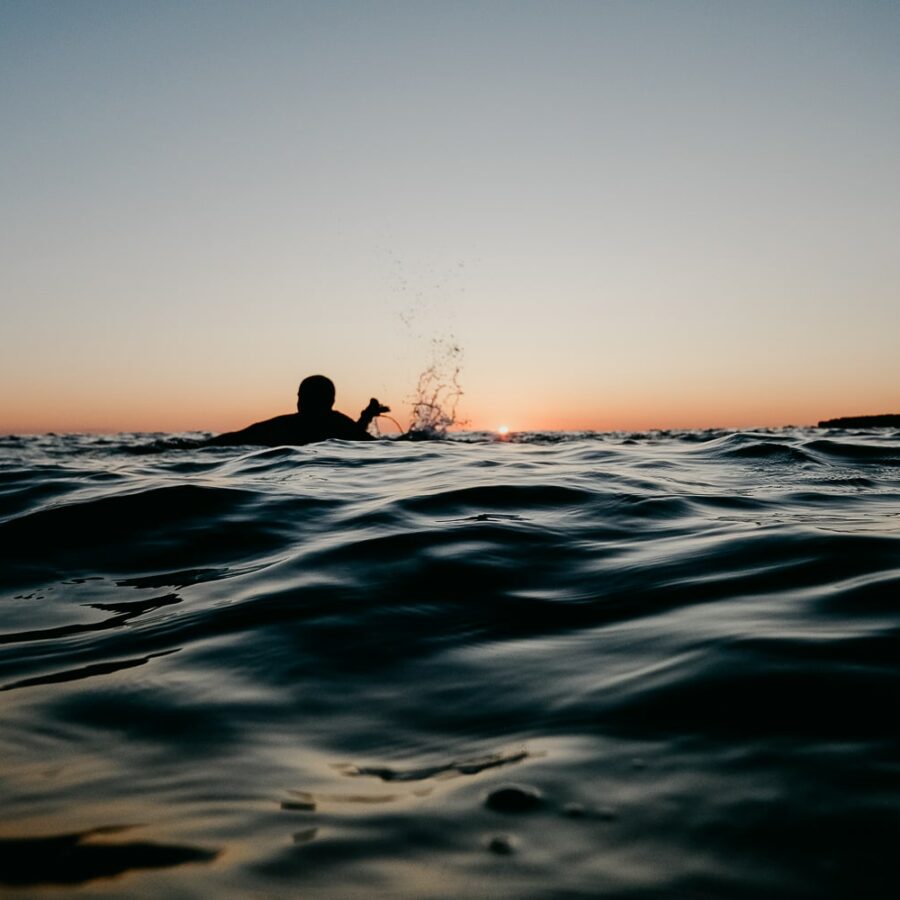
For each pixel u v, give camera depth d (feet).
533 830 2.96
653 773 3.35
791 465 17.46
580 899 2.54
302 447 25.41
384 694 4.53
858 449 20.77
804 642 4.80
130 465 20.20
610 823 2.98
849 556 7.01
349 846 2.89
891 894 2.52
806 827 2.89
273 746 3.86
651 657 4.84
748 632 5.10
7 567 8.46
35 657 5.45
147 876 2.72
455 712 4.23
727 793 3.15
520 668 4.87
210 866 2.77
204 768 3.62
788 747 3.51
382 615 6.14
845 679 4.18
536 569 7.44
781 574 6.63
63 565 8.54
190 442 32.07
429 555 8.03
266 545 9.17
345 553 8.30
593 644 5.25
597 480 14.12
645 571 7.14
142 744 3.92
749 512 10.51
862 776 3.22
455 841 2.90
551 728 3.92
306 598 6.65
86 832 3.04
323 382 30.83
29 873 2.75
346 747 3.83
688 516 10.19
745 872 2.65
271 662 5.14
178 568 8.29
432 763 3.60
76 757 3.77
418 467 17.76
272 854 2.85
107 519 10.60
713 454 20.75
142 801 3.29
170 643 5.65
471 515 10.34
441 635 5.62
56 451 28.86
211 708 4.38
